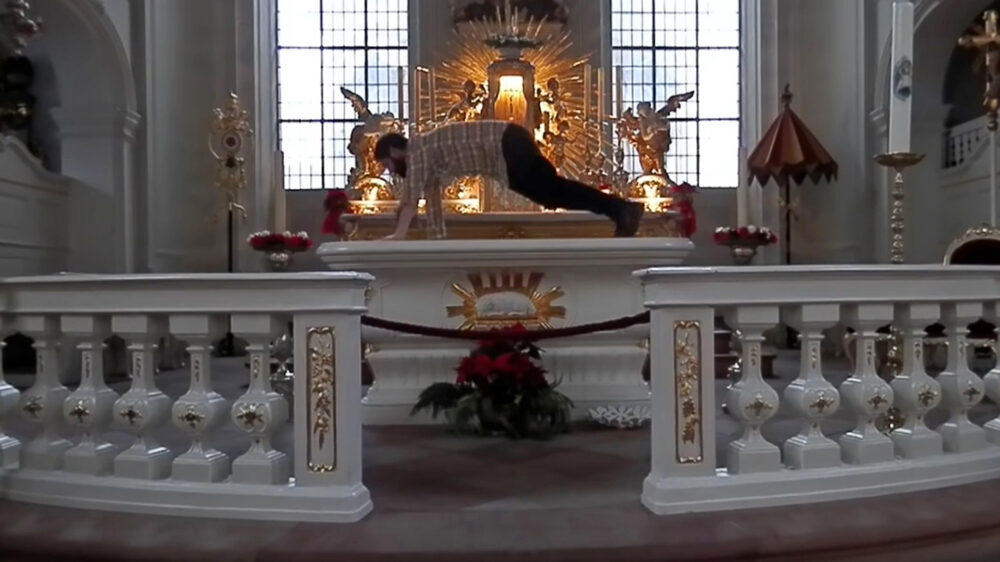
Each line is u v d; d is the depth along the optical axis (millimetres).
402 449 4684
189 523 3289
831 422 5336
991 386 3912
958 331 3834
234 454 4434
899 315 3699
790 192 12352
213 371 9336
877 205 10945
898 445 3742
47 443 3713
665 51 13797
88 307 3504
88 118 10547
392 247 5422
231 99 11555
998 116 8984
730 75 13773
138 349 3535
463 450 4648
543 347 5645
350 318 3354
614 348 5664
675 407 3383
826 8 12055
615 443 4805
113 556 3049
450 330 4992
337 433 3318
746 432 3492
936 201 10734
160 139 11398
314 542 3043
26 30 4680
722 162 13734
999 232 7098
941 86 10672
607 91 9500
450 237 6617
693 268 3369
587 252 5469
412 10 12711
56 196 10430
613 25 13766
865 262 11094
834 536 3068
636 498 3600
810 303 3451
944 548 3178
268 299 3338
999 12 10094
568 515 3340
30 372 9805
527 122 7609
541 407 5004
